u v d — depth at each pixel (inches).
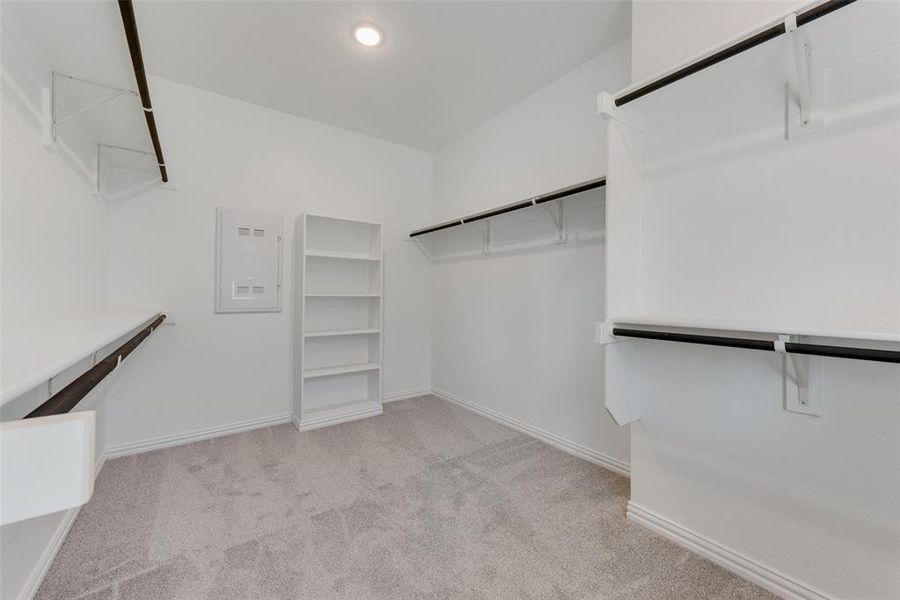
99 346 33.4
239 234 104.5
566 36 79.7
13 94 44.6
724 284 53.5
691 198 57.1
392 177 135.2
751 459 50.7
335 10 71.4
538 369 101.4
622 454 81.0
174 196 95.3
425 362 144.3
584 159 89.9
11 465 17.9
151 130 63.7
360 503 68.6
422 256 143.3
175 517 63.6
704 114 55.4
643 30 62.5
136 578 50.1
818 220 45.3
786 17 39.5
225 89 99.4
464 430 106.4
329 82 96.6
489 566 53.1
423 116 116.2
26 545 45.9
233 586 49.0
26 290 47.1
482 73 93.4
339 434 102.7
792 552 47.2
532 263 103.7
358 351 127.3
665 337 49.7
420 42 81.4
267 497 70.3
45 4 44.9
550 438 97.1
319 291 119.6
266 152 109.3
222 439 98.8
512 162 110.0
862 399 42.1
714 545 54.1
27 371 22.5
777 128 48.4
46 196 53.2
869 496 41.7
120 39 52.4
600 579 50.8
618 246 58.4
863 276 42.1
